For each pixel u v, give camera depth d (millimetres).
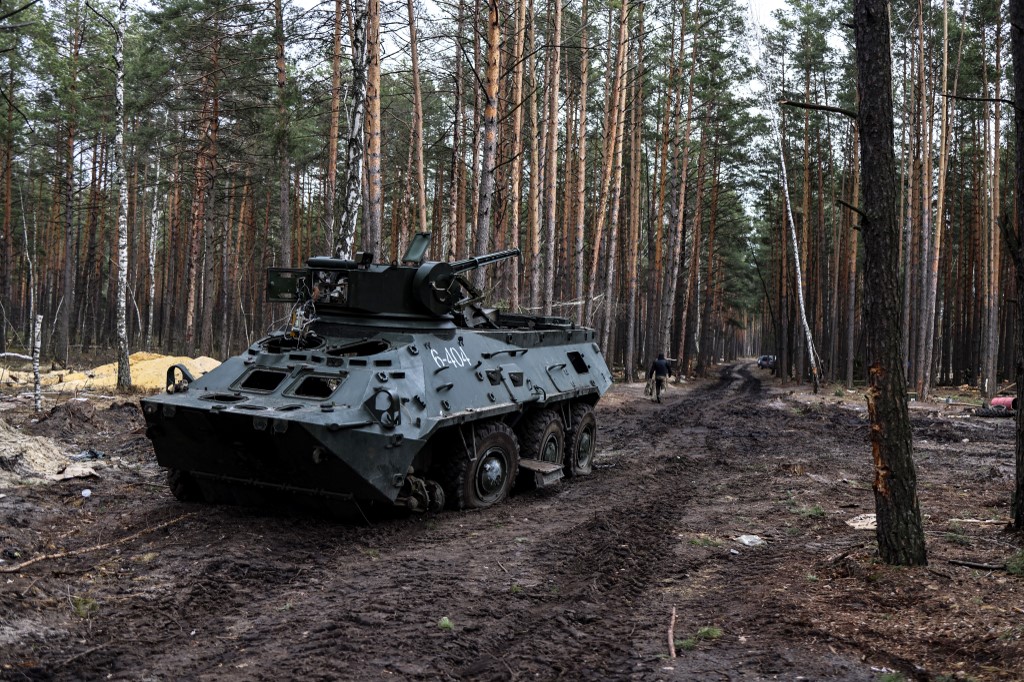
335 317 9320
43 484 9352
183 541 7168
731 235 50906
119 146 20406
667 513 9070
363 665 4691
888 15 6172
